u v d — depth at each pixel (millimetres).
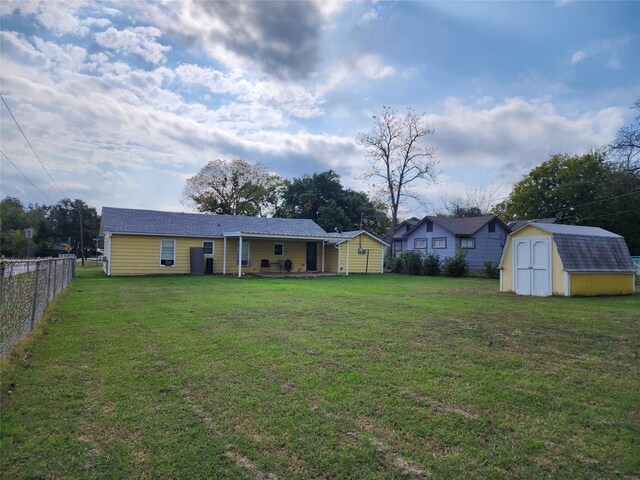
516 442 2857
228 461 2576
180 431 2975
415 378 4195
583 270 12859
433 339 6004
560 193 33875
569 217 33688
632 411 3418
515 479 2402
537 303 10664
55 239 64812
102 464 2520
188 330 6473
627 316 8430
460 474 2455
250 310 8641
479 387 3961
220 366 4535
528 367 4656
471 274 25250
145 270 20797
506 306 9945
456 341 5902
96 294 11500
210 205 46250
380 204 49938
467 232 28969
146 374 4242
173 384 3951
